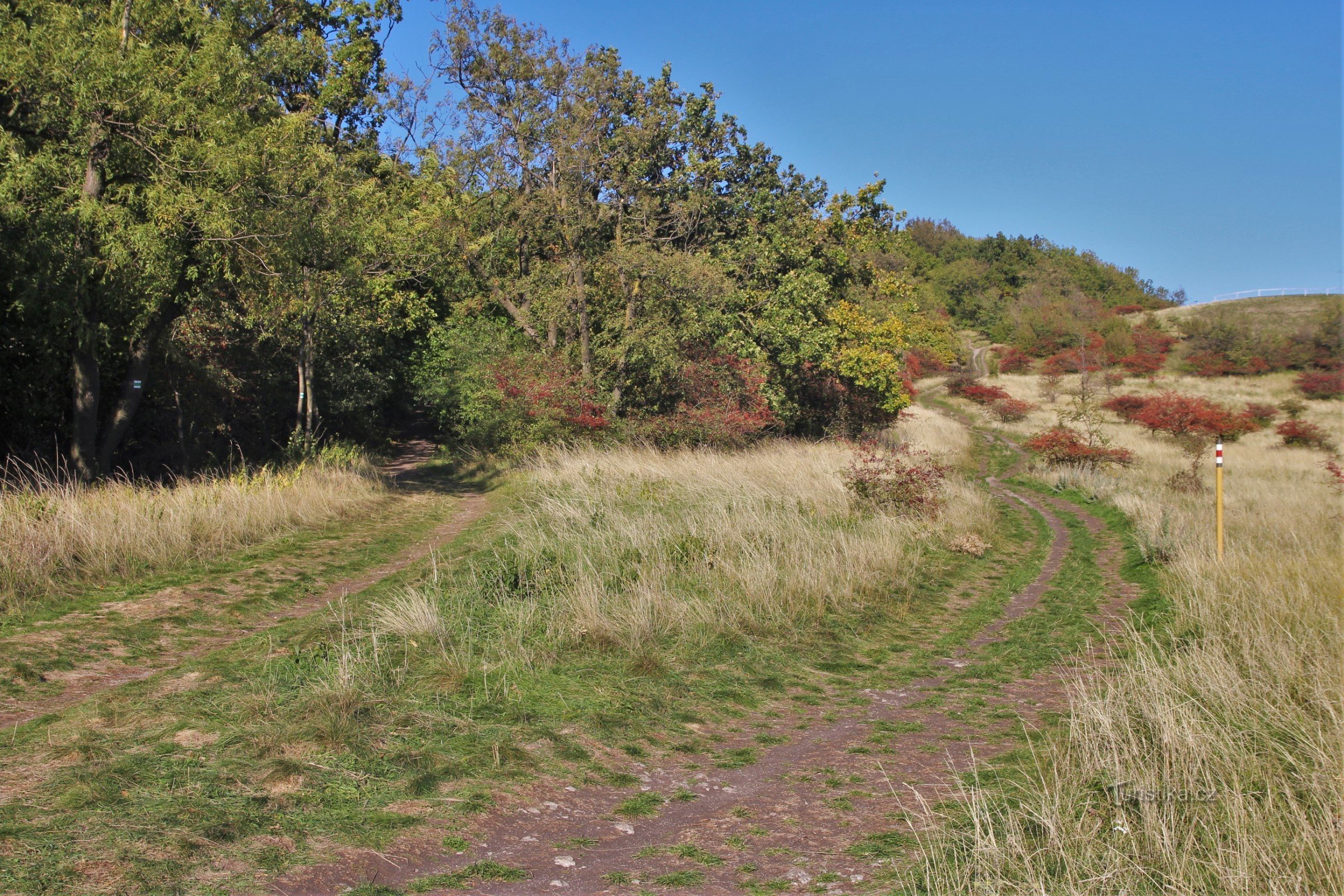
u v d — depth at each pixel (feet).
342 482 52.90
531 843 14.57
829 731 21.39
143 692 19.45
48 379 48.52
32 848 12.34
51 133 43.32
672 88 91.09
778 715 22.62
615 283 75.31
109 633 23.84
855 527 42.55
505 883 13.01
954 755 19.49
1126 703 19.29
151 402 58.75
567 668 23.70
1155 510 51.47
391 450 96.94
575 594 28.37
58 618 25.07
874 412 92.02
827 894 12.97
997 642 30.17
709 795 17.26
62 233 40.60
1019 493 74.64
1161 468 83.10
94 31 42.29
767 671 25.93
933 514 47.75
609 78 70.23
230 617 26.68
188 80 43.52
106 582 29.07
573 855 14.26
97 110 41.42
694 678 24.59
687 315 74.79
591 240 73.87
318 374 78.89
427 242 70.69
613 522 38.37
